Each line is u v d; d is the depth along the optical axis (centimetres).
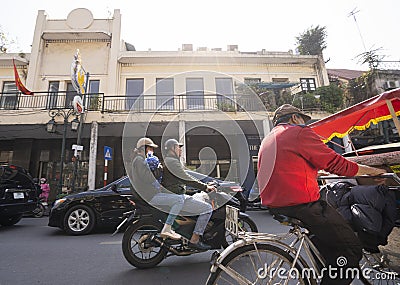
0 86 1147
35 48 1153
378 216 163
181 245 271
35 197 615
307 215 143
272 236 157
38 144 1139
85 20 1214
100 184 1089
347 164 145
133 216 294
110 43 1198
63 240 423
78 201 477
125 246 281
